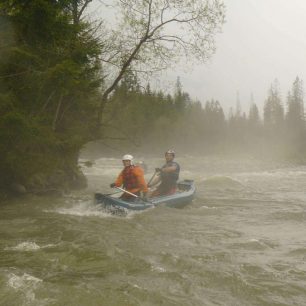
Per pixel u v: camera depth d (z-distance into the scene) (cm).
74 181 1681
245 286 580
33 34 1167
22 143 1159
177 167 1302
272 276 621
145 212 1100
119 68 1588
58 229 897
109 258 690
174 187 1292
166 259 692
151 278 603
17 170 1265
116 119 1645
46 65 1155
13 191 1317
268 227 994
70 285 561
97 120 1586
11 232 866
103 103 1578
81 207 1173
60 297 523
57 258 686
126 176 1163
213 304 521
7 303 504
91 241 797
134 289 557
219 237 870
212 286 580
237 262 685
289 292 563
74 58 1249
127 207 1060
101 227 927
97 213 1080
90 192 1609
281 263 686
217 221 1056
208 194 1630
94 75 1434
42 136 1177
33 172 1304
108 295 535
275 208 1285
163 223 997
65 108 1452
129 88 1625
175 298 536
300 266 671
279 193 1705
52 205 1208
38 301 511
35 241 794
